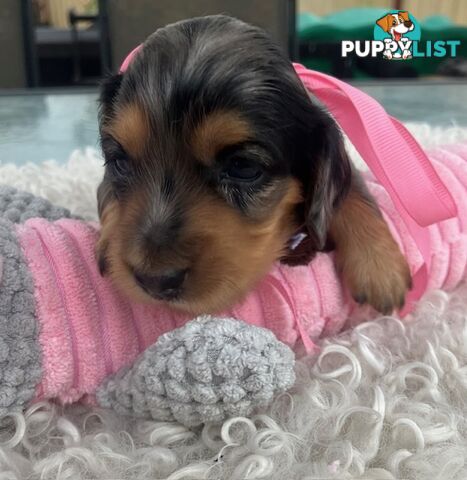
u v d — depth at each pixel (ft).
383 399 0.39
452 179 0.52
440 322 0.47
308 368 0.42
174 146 0.38
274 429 0.37
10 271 0.37
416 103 1.42
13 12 1.65
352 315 0.47
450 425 0.38
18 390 0.36
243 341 0.35
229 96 0.38
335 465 0.35
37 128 1.26
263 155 0.39
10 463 0.35
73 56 2.55
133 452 0.36
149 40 0.42
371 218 0.47
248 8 1.53
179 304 0.37
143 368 0.36
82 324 0.38
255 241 0.40
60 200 0.70
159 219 0.37
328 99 0.46
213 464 0.35
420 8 2.82
